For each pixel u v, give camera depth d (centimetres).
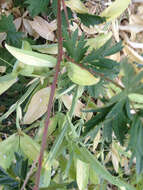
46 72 28
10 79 26
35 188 17
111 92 30
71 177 28
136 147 18
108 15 27
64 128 26
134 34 35
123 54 35
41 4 29
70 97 32
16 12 32
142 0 35
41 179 26
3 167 26
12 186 23
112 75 25
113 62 22
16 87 32
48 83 31
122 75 17
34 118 29
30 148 27
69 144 27
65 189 26
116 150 35
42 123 30
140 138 19
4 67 31
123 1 26
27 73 27
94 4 35
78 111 32
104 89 27
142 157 18
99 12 35
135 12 36
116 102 19
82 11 28
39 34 32
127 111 19
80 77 21
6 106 34
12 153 27
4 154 26
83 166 28
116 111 19
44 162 26
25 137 27
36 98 29
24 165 23
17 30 32
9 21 30
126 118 20
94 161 25
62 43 22
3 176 24
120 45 23
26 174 24
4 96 33
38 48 29
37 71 28
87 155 26
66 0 28
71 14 29
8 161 26
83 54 23
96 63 23
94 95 25
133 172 39
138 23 34
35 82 28
